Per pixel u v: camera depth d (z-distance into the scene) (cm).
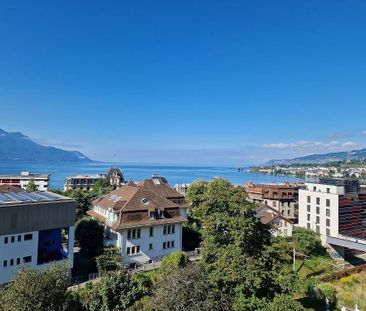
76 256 5284
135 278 3700
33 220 4044
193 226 6456
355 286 4744
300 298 4028
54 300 2627
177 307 2659
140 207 5228
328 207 8112
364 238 8062
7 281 3822
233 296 2967
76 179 15100
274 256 3238
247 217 3262
